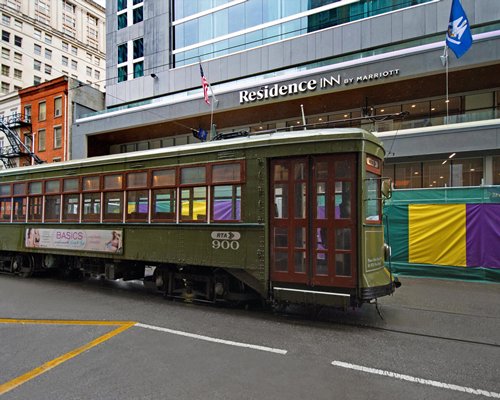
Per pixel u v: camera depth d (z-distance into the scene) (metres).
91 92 33.44
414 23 19.47
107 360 4.46
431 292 8.26
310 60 22.42
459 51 14.84
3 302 7.48
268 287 6.16
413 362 4.43
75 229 8.77
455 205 9.78
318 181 5.93
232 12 25.91
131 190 7.78
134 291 8.59
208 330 5.61
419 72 17.70
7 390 3.70
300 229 5.98
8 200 10.56
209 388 3.73
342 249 5.70
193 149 6.99
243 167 6.43
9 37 55.62
